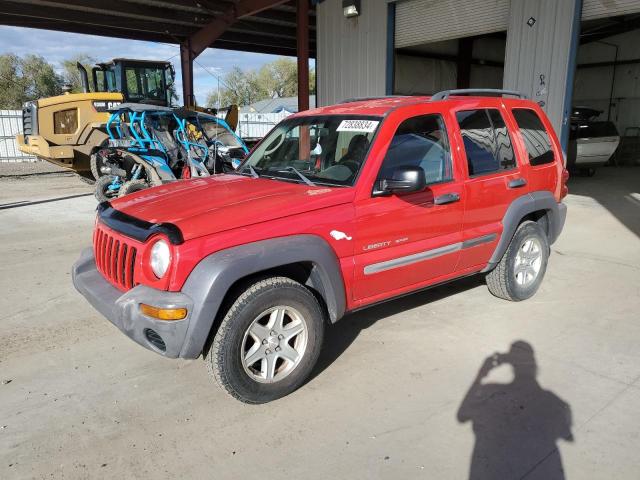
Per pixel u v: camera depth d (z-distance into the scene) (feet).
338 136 13.29
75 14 57.62
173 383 12.05
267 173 14.07
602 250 22.98
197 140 35.37
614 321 15.19
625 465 9.07
